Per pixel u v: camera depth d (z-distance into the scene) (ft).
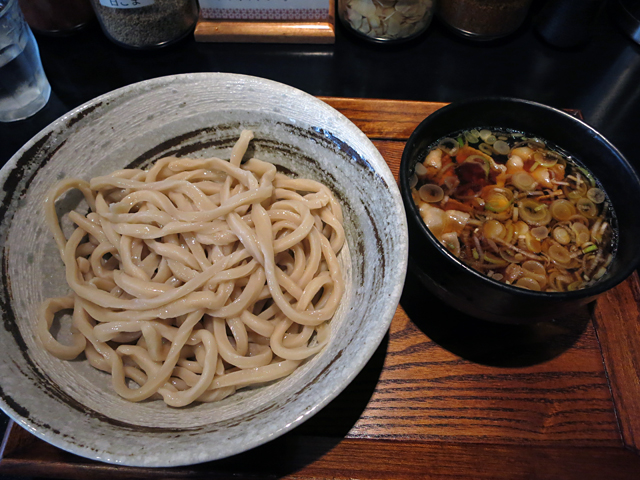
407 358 0.81
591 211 0.83
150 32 1.18
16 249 0.75
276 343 0.76
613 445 0.75
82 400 0.68
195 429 0.64
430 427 0.75
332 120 0.82
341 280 0.82
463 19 1.23
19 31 1.02
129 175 0.88
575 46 1.30
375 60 1.26
